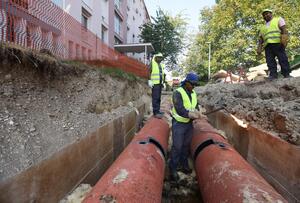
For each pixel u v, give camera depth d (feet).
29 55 10.61
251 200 6.75
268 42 20.27
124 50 69.51
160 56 22.36
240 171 8.57
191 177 14.89
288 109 12.75
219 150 11.10
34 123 9.62
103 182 7.50
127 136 20.79
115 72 23.31
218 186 8.48
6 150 7.72
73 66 14.87
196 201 13.17
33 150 8.51
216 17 75.72
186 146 15.21
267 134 12.57
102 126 14.19
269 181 12.23
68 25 18.97
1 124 8.27
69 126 11.53
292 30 57.98
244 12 65.62
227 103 23.07
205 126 16.48
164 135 15.23
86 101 14.87
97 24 43.42
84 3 37.19
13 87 9.68
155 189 7.90
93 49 24.50
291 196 10.12
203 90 43.86
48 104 11.28
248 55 67.21
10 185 6.86
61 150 9.44
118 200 6.48
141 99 32.94
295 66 36.27
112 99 19.38
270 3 61.00
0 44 9.37
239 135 17.10
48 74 12.00
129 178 7.60
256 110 15.65
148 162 9.33
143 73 43.68
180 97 13.96
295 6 62.18
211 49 90.79
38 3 14.65
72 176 10.32
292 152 10.11
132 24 88.12
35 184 7.85
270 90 18.47
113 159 16.53
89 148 12.17
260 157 13.37
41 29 14.99
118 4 66.39
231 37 73.56
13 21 12.17
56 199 9.04
